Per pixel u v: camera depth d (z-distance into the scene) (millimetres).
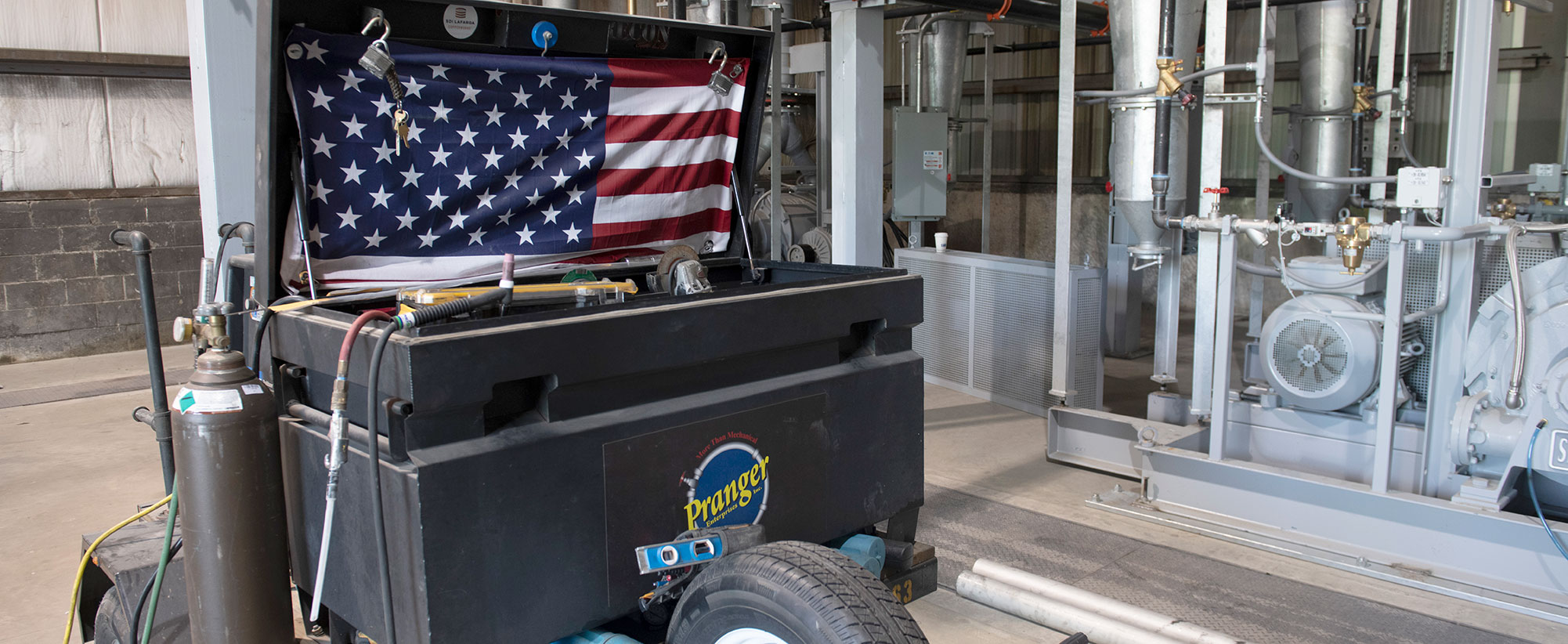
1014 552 3127
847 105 4453
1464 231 2771
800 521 2033
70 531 3420
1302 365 3484
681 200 2512
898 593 2287
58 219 6281
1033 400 4891
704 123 2461
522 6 2000
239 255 2363
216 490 1746
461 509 1518
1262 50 3436
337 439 1549
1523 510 3125
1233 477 3316
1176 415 4031
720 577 1616
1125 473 3842
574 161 2260
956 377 5449
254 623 1818
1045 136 9195
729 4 5082
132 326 6656
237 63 2549
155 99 6578
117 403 5246
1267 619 2633
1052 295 4680
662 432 1768
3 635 2643
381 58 1780
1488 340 3037
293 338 1783
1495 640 2502
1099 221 8836
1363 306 3420
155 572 2080
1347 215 4445
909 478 2285
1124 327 6352
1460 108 2912
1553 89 6410
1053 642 2541
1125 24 3641
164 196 6676
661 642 1983
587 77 2186
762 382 1956
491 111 2078
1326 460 3549
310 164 1833
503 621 1600
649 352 1724
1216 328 3305
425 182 2029
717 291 1972
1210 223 3311
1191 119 4418
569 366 1622
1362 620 2615
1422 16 6762
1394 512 2969
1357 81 4277
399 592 1548
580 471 1667
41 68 6070
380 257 2039
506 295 1752
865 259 4602
